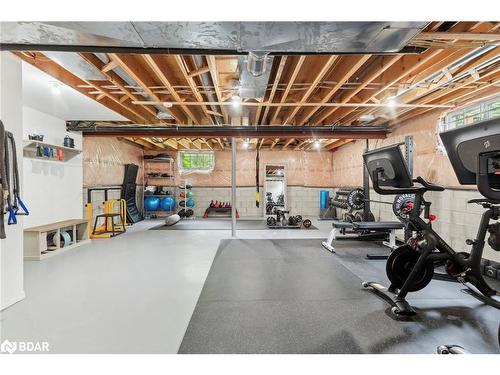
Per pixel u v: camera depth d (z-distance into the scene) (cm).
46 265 406
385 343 210
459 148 174
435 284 327
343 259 441
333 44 226
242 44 225
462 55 278
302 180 1023
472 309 263
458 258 254
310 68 354
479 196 374
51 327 233
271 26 201
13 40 219
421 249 264
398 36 215
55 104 432
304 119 541
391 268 280
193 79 373
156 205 946
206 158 1012
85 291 309
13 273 275
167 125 559
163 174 984
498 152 153
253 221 896
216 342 212
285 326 235
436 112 462
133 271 380
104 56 294
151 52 240
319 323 240
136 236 636
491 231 222
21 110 286
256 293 305
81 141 591
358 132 575
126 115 522
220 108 526
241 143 909
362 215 635
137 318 248
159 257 453
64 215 545
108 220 714
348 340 214
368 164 269
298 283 336
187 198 978
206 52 245
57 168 526
